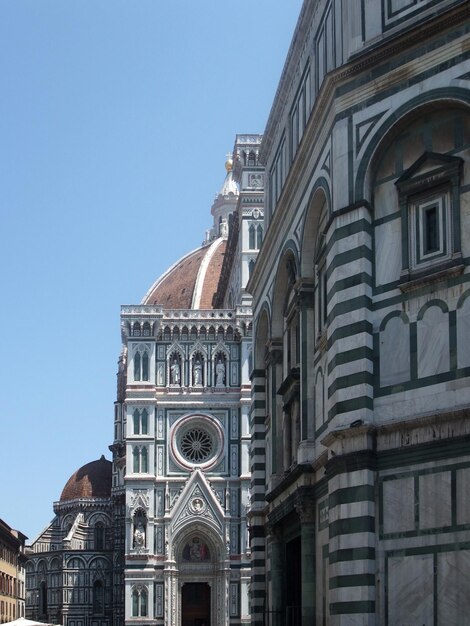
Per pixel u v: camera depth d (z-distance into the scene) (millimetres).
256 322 60062
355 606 32875
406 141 34625
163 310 131625
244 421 128875
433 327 32906
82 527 197375
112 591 188500
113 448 194125
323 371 42000
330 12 41688
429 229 33562
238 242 137250
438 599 31141
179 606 125500
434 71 33719
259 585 59219
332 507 34812
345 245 35562
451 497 31281
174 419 129875
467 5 32625
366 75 35844
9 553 157125
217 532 126750
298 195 45656
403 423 32750
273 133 56844
